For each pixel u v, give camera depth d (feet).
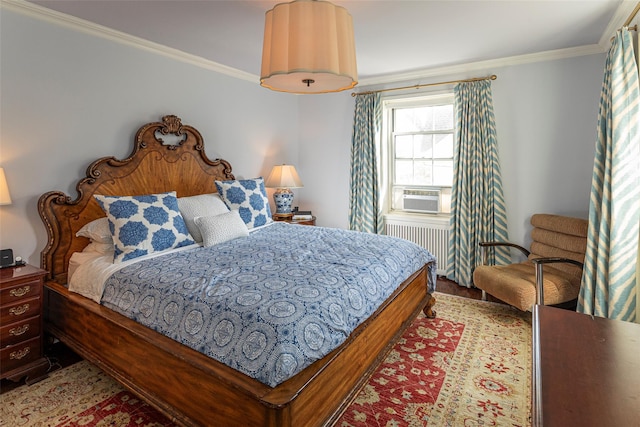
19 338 6.95
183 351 5.16
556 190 11.35
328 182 15.66
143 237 7.97
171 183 10.71
